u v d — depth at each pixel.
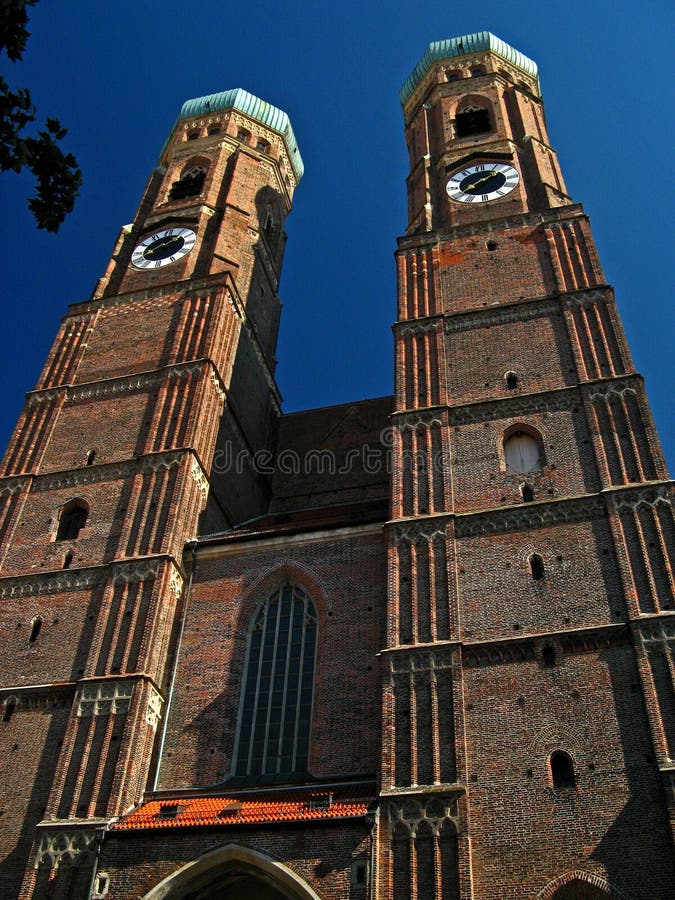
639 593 36.66
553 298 50.12
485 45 75.81
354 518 47.34
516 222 55.81
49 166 24.50
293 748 38.66
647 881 30.00
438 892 31.02
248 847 33.31
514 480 42.69
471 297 52.25
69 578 45.12
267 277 69.56
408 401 47.53
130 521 46.41
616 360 45.81
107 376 55.31
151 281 61.59
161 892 33.28
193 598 44.38
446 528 41.06
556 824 31.91
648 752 32.72
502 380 47.22
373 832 32.69
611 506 39.59
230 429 55.88
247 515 56.03
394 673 36.91
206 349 54.53
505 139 64.88
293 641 41.91
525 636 36.78
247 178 71.75
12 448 52.69
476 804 33.00
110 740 38.38
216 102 79.25
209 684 41.22
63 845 35.50
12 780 38.66
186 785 38.34
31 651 42.84
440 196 62.38
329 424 65.00
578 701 34.62
